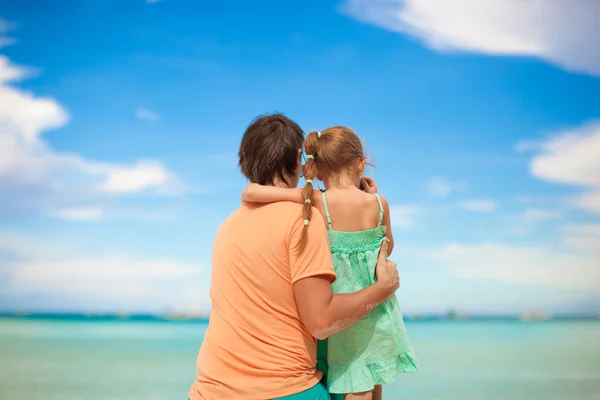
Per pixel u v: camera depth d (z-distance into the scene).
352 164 2.30
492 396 8.22
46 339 17.44
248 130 2.23
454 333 20.34
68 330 20.97
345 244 2.17
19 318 25.38
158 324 25.14
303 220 1.99
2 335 19.09
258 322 1.94
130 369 11.29
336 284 2.15
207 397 1.95
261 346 1.92
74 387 9.30
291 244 1.97
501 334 19.70
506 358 12.59
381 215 2.25
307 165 2.19
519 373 10.39
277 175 2.19
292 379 1.91
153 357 13.16
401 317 2.20
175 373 10.84
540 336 19.45
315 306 1.92
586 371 10.65
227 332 1.96
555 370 10.78
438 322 26.62
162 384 9.65
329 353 2.11
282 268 1.97
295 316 1.97
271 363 1.91
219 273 2.06
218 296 2.04
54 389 9.12
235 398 1.90
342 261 2.15
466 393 8.45
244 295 1.97
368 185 2.46
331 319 1.92
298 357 1.94
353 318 1.96
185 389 9.21
